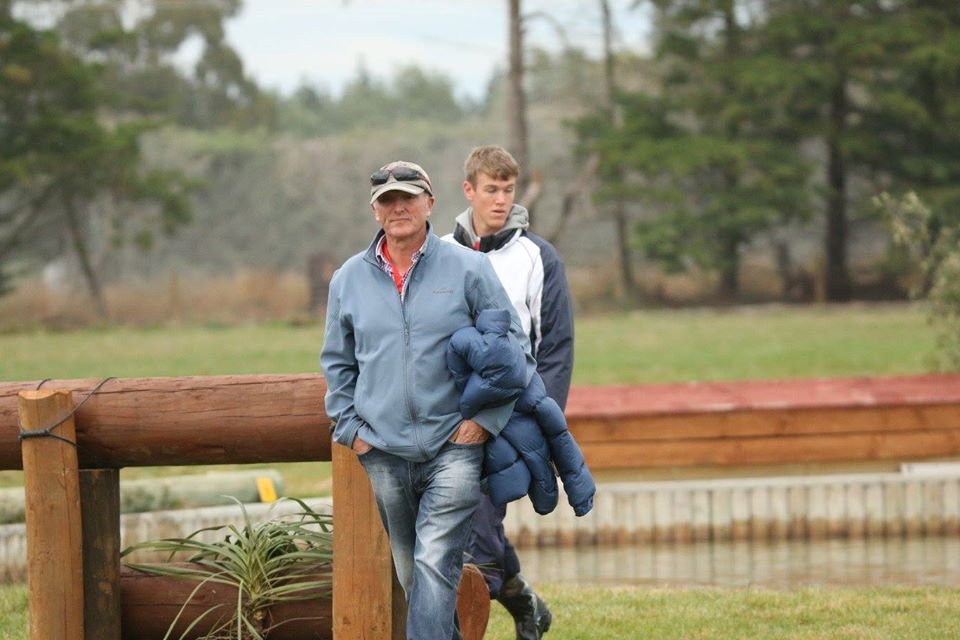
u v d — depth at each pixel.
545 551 31.78
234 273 144.50
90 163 117.62
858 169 128.25
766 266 131.50
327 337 15.86
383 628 16.48
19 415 16.72
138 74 193.88
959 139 123.94
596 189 133.50
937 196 120.44
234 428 16.75
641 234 123.25
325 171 149.38
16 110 118.62
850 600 23.28
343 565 16.50
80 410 16.94
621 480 33.81
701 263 120.25
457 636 15.88
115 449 17.02
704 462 33.84
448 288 15.42
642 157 119.81
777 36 122.50
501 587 19.22
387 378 15.34
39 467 16.64
